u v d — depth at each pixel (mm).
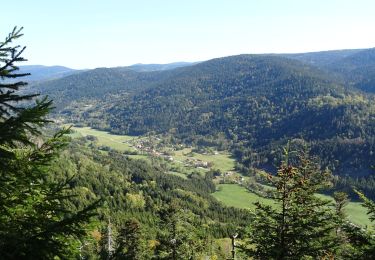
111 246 54844
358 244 14055
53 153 8586
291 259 16797
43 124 7805
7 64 7566
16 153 8383
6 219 7672
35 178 8047
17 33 7754
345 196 31938
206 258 42469
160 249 34500
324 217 18297
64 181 8984
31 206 8188
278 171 18031
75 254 8141
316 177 19156
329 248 16922
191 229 36000
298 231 17250
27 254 7031
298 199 17875
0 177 7551
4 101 7461
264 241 17812
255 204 18375
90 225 8047
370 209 14633
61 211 8180
